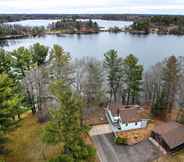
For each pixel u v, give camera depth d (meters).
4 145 25.42
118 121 34.41
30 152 24.95
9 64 34.00
